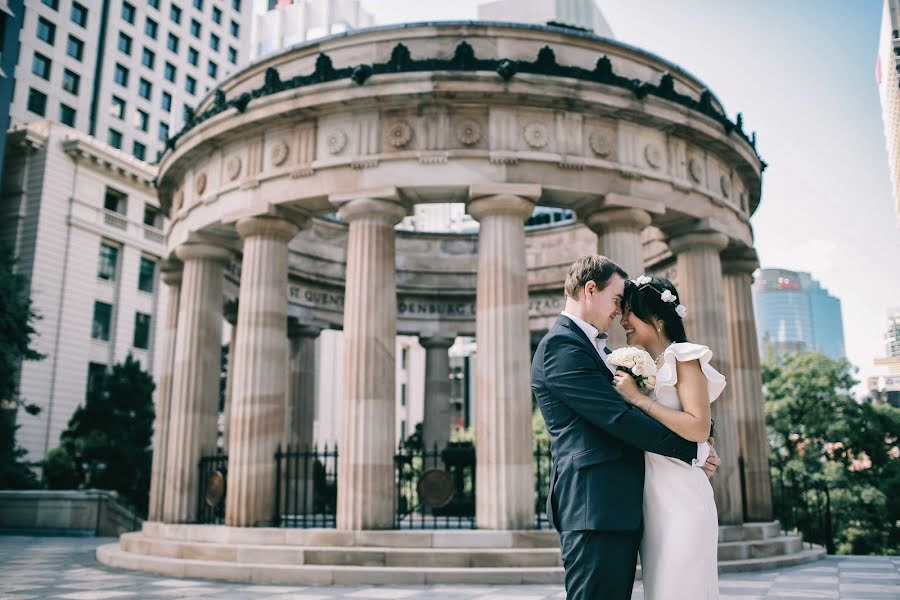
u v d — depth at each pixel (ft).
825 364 150.10
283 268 64.90
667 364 13.47
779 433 154.71
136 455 134.10
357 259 59.36
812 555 64.64
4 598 40.45
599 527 12.47
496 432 55.42
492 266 58.34
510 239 58.80
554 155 60.23
